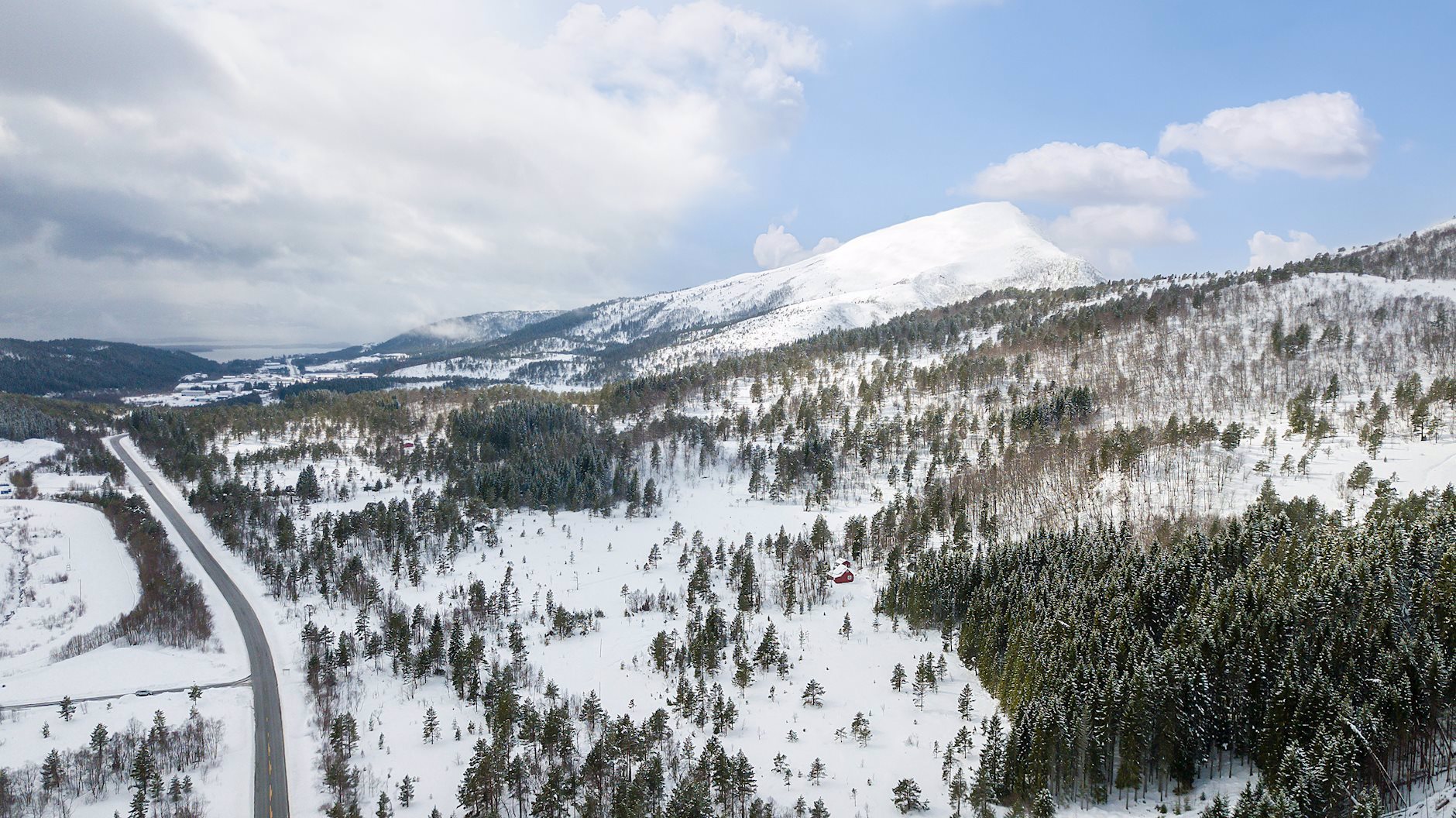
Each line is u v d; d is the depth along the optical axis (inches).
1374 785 2426.2
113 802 3238.2
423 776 3444.9
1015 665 3484.3
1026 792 2807.6
